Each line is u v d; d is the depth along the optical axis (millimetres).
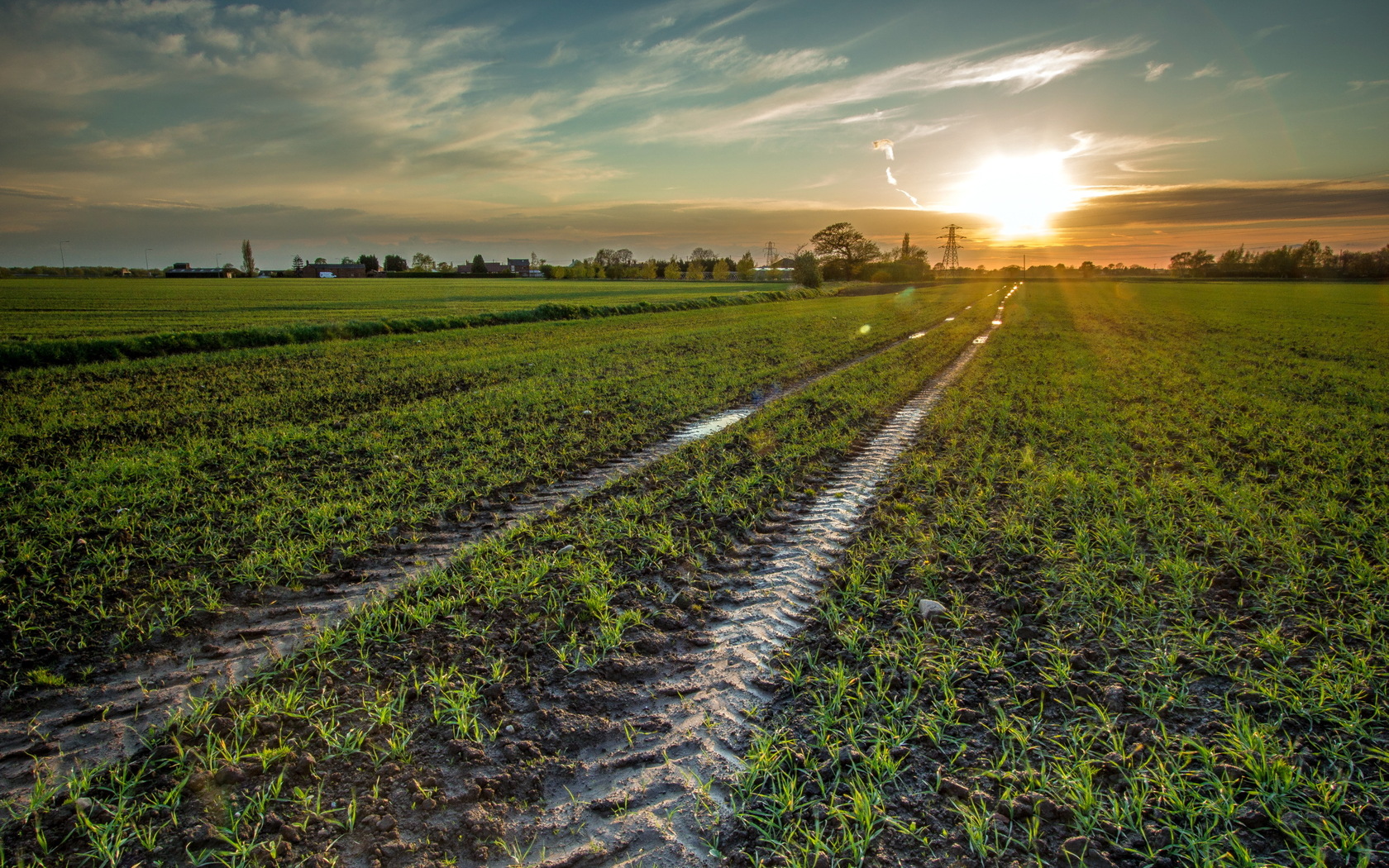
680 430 11352
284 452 9703
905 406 13570
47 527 6527
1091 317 39250
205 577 5516
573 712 4047
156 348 21766
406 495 7766
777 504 7605
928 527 6777
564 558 5953
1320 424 11234
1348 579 5211
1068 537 6441
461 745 3680
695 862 3027
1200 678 4160
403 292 66938
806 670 4473
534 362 19062
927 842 3051
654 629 4953
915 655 4492
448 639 4742
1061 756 3533
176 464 8852
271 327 25578
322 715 3957
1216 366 18656
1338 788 3174
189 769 3488
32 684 4203
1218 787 3209
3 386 15477
